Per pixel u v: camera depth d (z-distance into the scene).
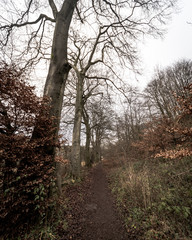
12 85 2.32
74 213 3.60
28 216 2.56
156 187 4.14
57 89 3.81
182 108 2.95
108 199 4.93
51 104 3.56
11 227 2.28
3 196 2.15
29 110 2.62
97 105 12.84
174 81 14.75
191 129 3.14
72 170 7.34
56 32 4.37
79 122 8.41
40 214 2.67
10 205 2.22
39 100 2.85
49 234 2.48
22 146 2.23
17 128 2.44
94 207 4.26
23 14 5.43
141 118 14.59
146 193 3.83
